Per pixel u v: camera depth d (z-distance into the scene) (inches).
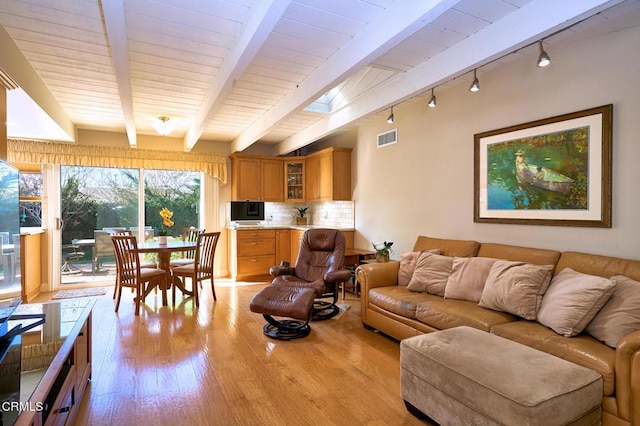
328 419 78.6
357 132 209.9
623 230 93.6
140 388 90.7
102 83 137.5
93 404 83.2
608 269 89.0
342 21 93.8
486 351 74.1
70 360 75.0
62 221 208.1
